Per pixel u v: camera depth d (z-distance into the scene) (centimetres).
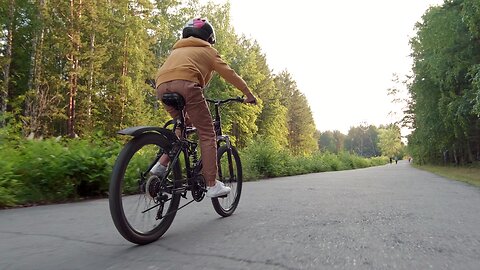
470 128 2183
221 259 239
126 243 286
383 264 231
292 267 223
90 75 2600
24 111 2314
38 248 271
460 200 569
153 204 296
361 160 4241
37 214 429
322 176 1434
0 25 2144
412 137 3688
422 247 272
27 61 2469
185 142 335
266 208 469
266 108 4947
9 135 677
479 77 1461
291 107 7606
